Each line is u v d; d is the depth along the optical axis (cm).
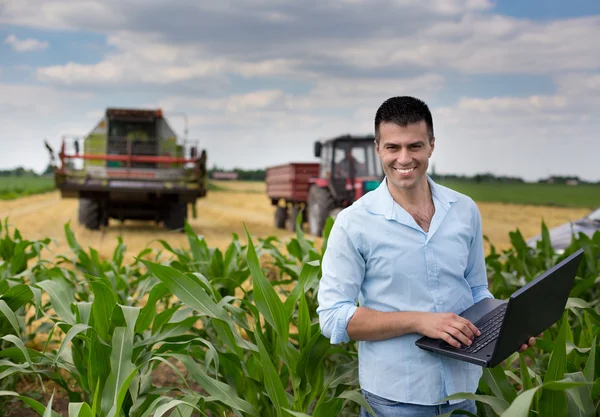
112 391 238
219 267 415
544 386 178
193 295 258
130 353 246
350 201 1418
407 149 205
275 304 256
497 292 479
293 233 1722
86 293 439
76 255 480
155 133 1570
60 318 299
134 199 1484
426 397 212
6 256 469
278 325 255
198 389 421
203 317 380
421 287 212
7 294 313
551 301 207
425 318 204
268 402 294
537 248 543
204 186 1505
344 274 216
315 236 1527
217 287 401
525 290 184
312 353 265
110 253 1062
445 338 200
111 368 243
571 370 259
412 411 214
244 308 379
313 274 297
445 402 215
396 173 208
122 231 1585
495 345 188
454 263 215
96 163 1520
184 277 257
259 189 7144
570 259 212
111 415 215
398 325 206
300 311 271
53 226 1703
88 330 274
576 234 668
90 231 1533
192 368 243
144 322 284
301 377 268
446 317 203
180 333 285
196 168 1482
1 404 360
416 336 213
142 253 465
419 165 207
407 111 204
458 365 215
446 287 214
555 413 209
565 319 224
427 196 221
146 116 1551
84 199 1521
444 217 216
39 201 3512
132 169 1496
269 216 2558
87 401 294
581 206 3872
